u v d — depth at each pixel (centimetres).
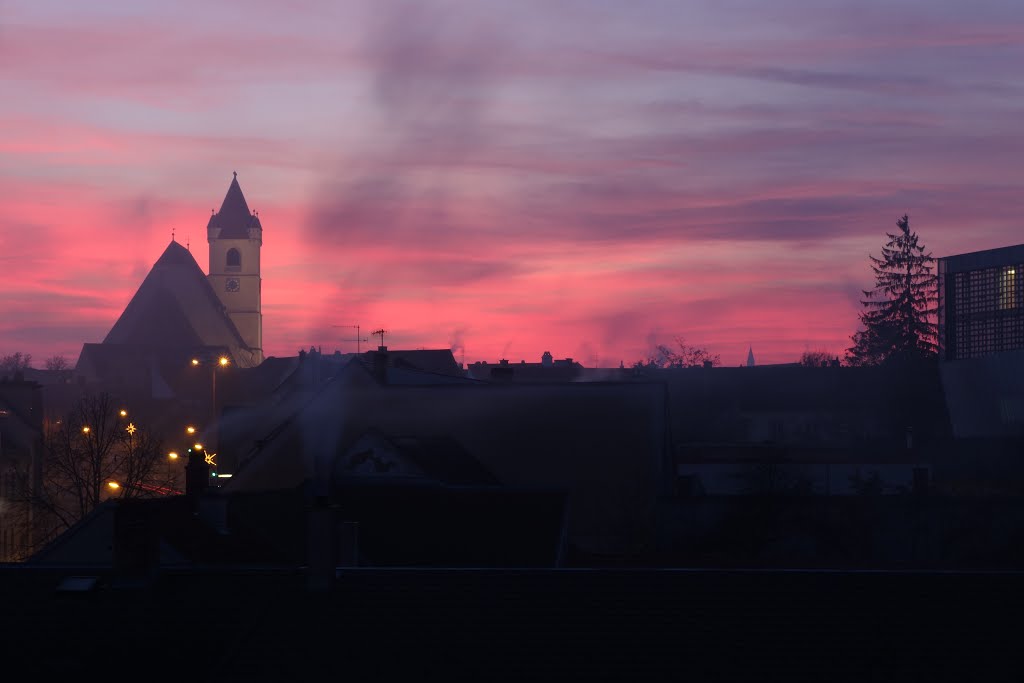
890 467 7238
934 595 2195
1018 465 7206
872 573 2261
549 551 3659
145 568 2345
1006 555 4616
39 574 2405
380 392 5766
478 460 5572
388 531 3741
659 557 4350
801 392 13012
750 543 4878
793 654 2061
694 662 2050
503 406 5759
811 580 2245
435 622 2170
